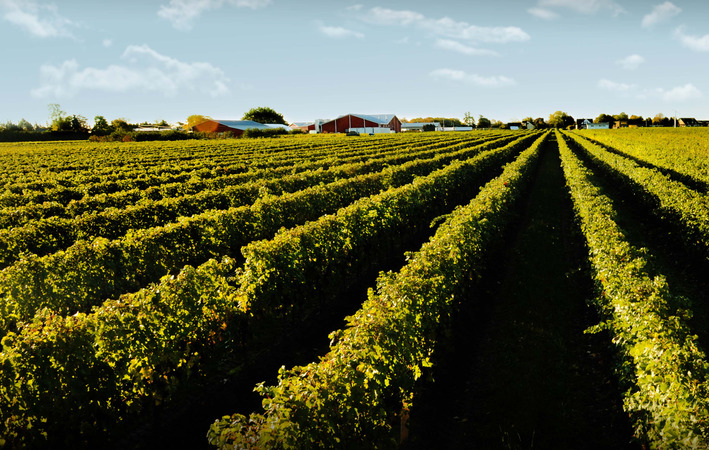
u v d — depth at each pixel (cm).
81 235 1412
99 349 634
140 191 2084
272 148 5703
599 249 993
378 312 647
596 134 9300
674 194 1642
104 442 650
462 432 663
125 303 706
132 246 1123
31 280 923
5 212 1612
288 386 500
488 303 1098
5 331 877
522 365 821
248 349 924
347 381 510
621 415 674
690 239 1327
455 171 2348
